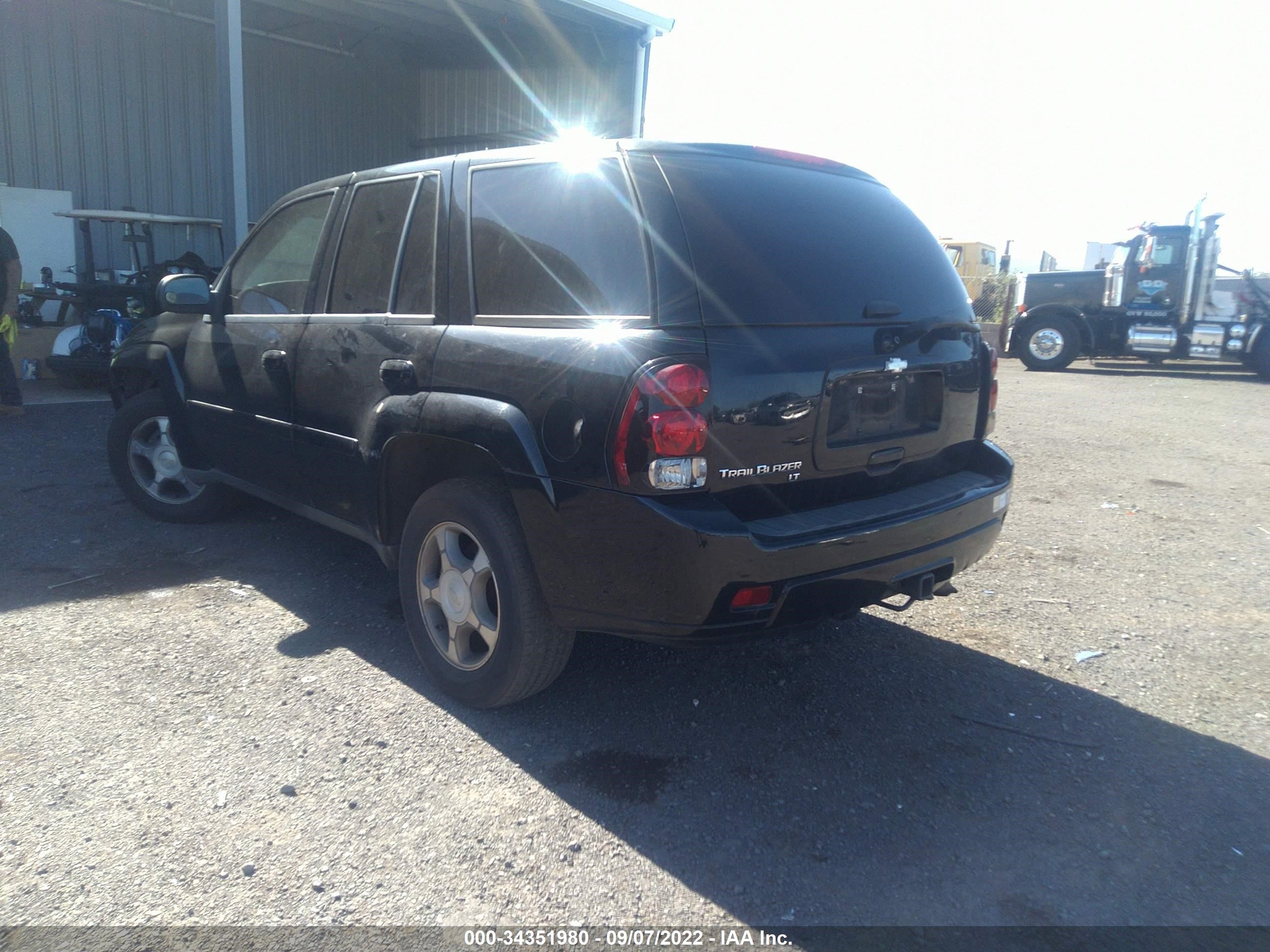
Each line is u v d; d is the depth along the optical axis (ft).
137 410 17.60
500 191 11.04
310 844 8.80
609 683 12.24
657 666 12.75
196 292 15.03
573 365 9.44
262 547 16.93
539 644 10.44
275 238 14.82
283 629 13.55
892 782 10.14
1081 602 15.75
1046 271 84.28
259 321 14.48
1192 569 17.61
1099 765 10.58
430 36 55.52
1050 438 31.55
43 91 49.75
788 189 10.63
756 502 9.61
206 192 56.90
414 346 11.32
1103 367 62.49
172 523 18.11
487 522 10.44
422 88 63.00
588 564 9.51
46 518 18.17
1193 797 9.97
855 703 11.88
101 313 32.35
